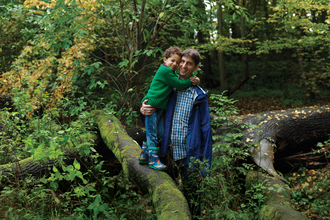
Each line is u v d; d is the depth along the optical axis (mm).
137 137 4754
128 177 2760
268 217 2561
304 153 4977
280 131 4562
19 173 3168
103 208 2227
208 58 15320
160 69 2521
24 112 3475
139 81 5438
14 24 6738
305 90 13180
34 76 4875
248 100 13609
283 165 4762
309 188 3617
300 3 6320
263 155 4062
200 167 2498
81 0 4242
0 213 2213
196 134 2592
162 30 6441
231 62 18156
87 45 4855
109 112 3996
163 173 2529
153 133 2555
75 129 3363
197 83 2680
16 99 3605
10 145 3064
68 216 2639
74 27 4457
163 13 4684
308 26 6715
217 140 4426
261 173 3713
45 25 4586
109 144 3486
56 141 2926
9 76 4742
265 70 16078
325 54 15648
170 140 2615
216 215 2521
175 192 2281
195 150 2578
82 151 3049
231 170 3316
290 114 4898
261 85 15766
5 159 3512
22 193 2625
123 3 4695
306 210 3037
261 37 11281
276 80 16125
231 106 3422
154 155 2533
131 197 3256
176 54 2545
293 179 4199
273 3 12391
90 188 2602
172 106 2629
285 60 18766
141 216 2855
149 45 5180
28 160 3387
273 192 3203
